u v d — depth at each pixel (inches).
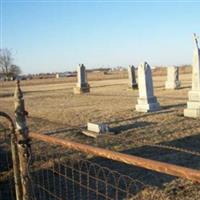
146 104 770.2
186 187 311.6
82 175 345.1
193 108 668.7
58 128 611.5
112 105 932.0
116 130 576.7
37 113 839.1
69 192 307.6
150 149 448.8
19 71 4891.7
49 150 429.4
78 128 558.6
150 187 315.0
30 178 192.1
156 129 571.5
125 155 131.0
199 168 363.6
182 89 1331.2
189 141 484.7
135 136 527.5
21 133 190.2
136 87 1491.1
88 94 1371.8
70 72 5689.0
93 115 754.8
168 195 296.5
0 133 461.7
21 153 190.5
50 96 1371.8
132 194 300.2
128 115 729.6
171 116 686.5
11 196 312.2
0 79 4692.4
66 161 382.3
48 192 297.0
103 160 395.9
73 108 909.8
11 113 868.6
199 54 668.1
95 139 519.8
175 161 392.8
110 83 2160.4
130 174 352.8
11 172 359.6
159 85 1642.5
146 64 780.0
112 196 299.9
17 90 189.8
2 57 4746.6
